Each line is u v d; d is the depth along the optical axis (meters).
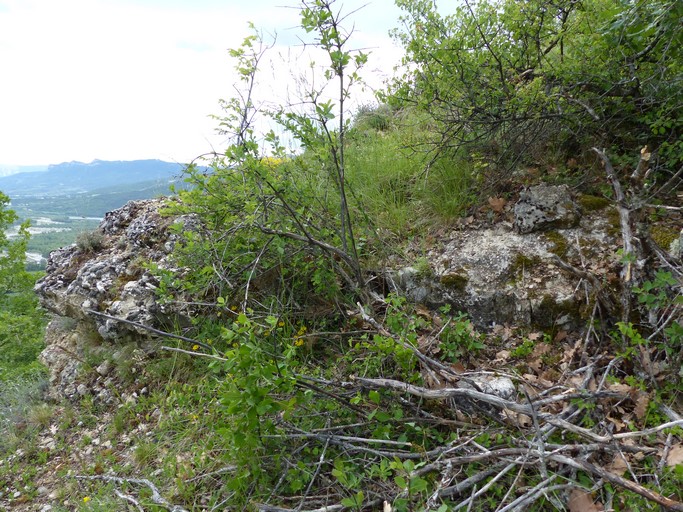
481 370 2.84
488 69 3.64
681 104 3.12
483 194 3.96
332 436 2.47
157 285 4.16
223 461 2.74
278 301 3.49
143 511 2.62
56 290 4.89
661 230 3.09
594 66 3.43
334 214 3.90
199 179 3.39
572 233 3.34
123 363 4.05
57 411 4.14
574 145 4.02
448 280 3.39
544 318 3.07
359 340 3.34
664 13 2.61
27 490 3.31
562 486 1.93
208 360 3.54
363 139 5.20
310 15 2.82
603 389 2.42
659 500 1.71
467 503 2.01
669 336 2.47
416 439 2.49
